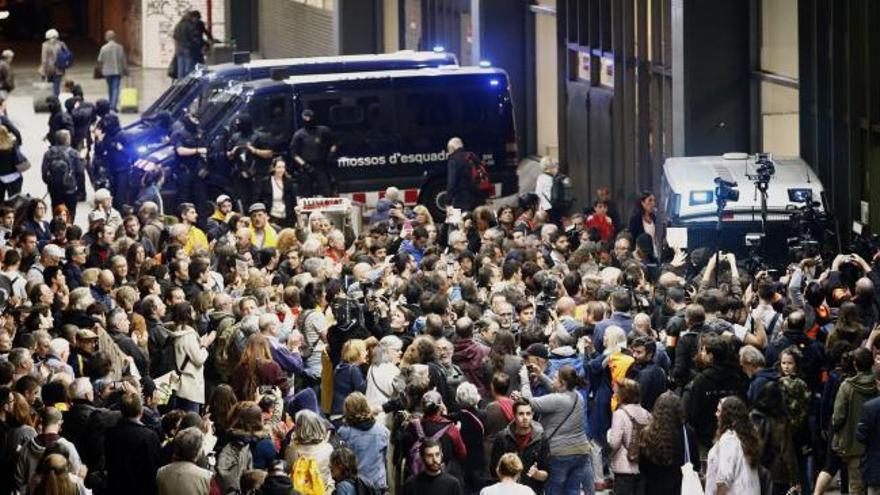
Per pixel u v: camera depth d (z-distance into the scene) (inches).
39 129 2262.6
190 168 1662.2
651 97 1704.0
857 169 1380.4
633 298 1070.4
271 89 1670.8
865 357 866.8
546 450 848.9
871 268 1087.6
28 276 1163.3
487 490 761.0
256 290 1069.8
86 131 1893.5
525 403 840.9
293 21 2610.7
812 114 1454.2
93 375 906.1
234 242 1282.0
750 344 934.4
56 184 1628.9
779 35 1508.4
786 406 868.6
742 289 1072.8
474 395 861.8
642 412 857.5
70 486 741.9
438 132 1715.1
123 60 2402.8
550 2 1980.8
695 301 978.7
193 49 2418.8
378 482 845.8
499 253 1208.2
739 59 1545.3
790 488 875.4
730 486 797.9
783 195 1275.8
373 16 2347.4
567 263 1181.1
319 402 1036.5
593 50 1828.2
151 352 1004.6
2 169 1647.4
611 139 1785.2
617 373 919.7
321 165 1667.1
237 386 953.5
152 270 1147.9
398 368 930.7
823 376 923.4
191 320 1015.0
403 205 1526.8
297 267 1200.8
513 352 912.3
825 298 1013.2
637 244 1296.8
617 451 857.5
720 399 881.5
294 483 799.1
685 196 1280.8
